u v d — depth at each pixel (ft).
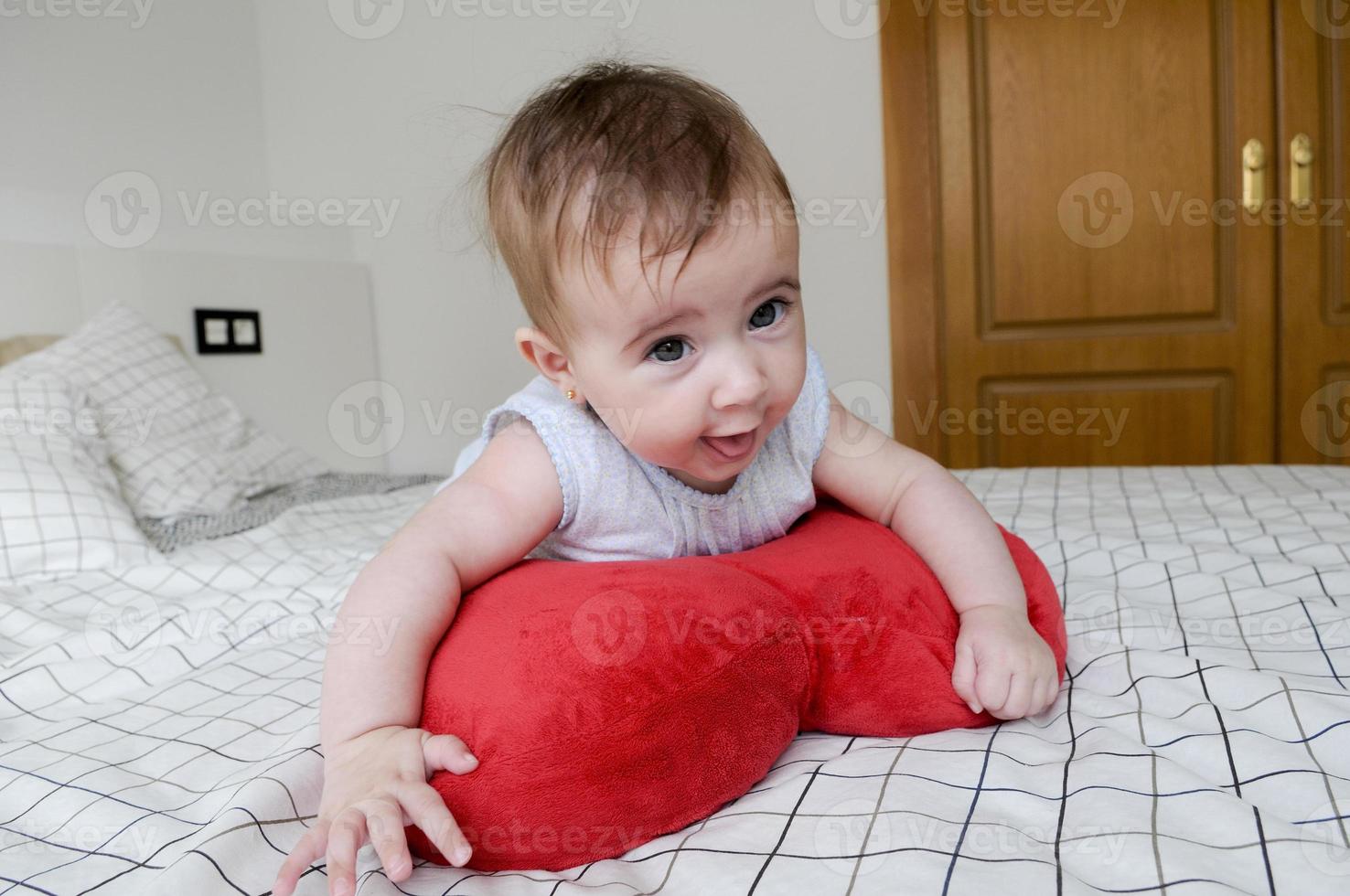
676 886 1.55
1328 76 8.29
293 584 4.09
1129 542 3.48
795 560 2.25
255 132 10.41
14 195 7.80
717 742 1.82
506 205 2.28
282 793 1.85
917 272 9.30
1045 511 4.33
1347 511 3.85
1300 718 1.96
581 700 1.76
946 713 2.09
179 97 9.39
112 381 6.46
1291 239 8.51
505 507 2.32
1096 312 9.09
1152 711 2.12
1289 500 4.14
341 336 10.05
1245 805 1.56
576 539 2.56
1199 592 2.95
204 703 2.64
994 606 2.30
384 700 1.86
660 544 2.59
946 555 2.46
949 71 9.12
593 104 2.21
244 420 7.49
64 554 4.42
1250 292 8.66
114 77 8.70
